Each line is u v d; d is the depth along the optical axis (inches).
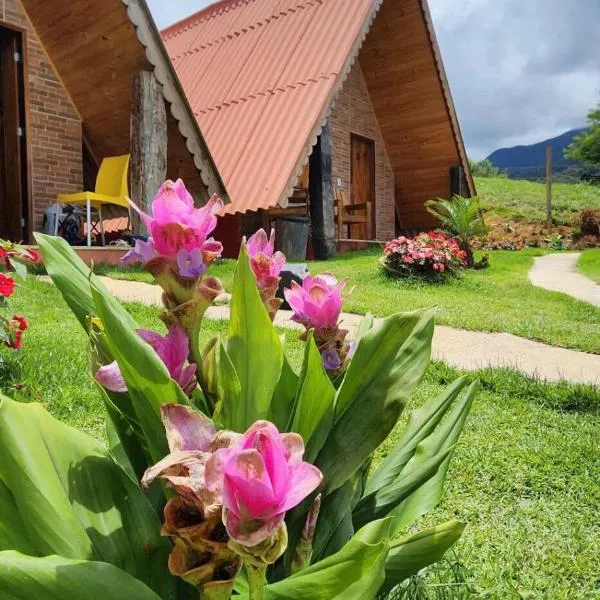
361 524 51.9
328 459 45.8
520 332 270.4
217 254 42.1
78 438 42.5
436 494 55.3
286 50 582.2
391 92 677.3
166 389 39.0
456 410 61.8
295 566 41.3
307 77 535.8
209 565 30.5
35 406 41.1
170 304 42.4
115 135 477.7
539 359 225.8
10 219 447.8
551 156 1103.0
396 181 759.7
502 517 101.2
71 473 40.4
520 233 1066.1
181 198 41.9
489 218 1136.8
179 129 392.5
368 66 664.4
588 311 343.9
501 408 156.2
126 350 38.6
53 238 51.6
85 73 429.4
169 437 32.8
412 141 711.7
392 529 52.6
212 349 47.5
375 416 46.1
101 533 39.3
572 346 247.3
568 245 1010.1
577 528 97.3
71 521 38.1
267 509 27.7
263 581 31.4
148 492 48.3
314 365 44.6
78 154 467.2
